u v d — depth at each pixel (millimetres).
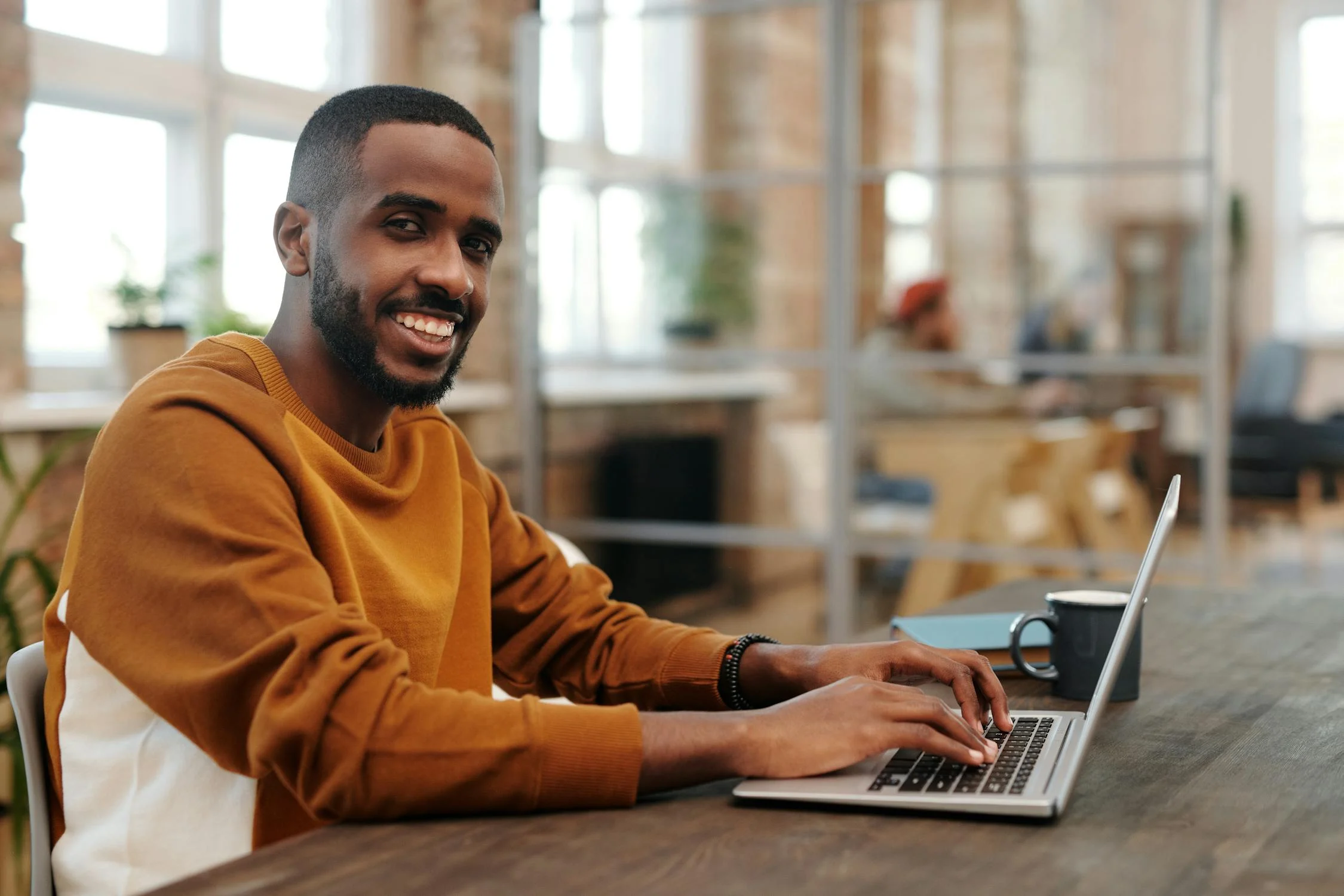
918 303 3895
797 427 4055
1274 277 8422
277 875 865
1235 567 6043
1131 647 1347
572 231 4297
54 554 2854
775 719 1066
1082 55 3672
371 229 1185
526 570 1495
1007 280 3797
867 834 937
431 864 886
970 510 3869
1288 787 1054
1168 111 3598
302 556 1057
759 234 4059
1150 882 839
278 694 973
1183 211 3602
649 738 1022
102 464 1086
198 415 1096
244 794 1110
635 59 4176
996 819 967
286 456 1138
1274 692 1392
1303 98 8367
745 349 4105
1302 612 1853
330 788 972
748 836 938
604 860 890
